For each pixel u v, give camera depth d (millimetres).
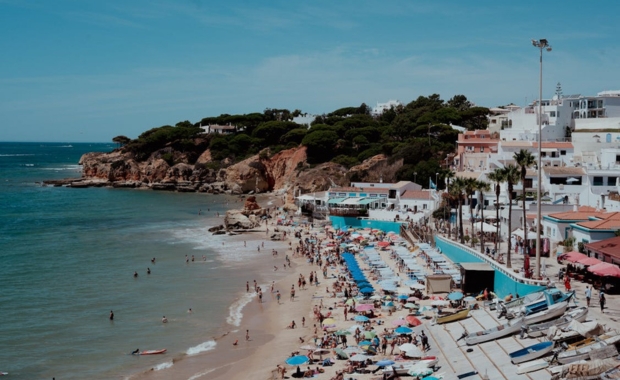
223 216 160625
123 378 49531
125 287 80312
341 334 53938
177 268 93125
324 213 140625
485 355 42375
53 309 69562
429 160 154250
